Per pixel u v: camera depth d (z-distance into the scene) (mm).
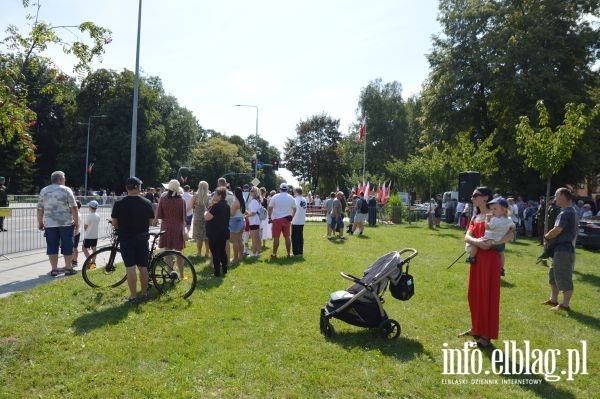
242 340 5746
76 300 7301
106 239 15516
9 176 47188
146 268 7484
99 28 8078
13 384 4375
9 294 7574
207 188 12102
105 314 6613
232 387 4395
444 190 40594
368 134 63625
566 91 27969
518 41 28891
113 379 4520
